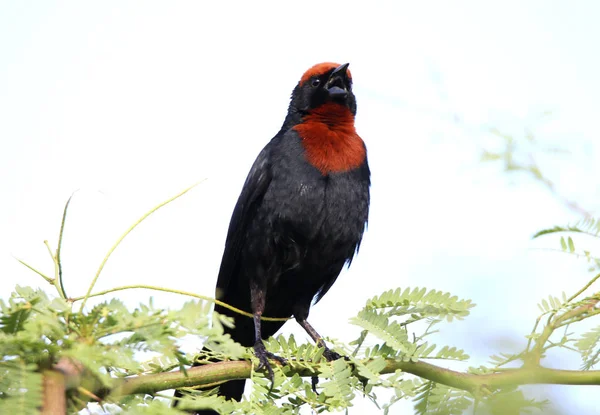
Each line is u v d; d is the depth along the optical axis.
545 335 5.96
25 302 4.31
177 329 4.32
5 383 4.00
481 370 6.07
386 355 6.70
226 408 5.46
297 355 6.86
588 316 5.98
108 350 4.22
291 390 6.20
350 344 6.86
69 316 4.38
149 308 4.36
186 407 5.37
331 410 6.07
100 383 4.42
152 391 5.47
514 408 5.00
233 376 6.53
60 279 5.04
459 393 6.15
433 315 6.62
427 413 6.23
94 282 5.04
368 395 6.44
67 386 4.21
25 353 4.17
